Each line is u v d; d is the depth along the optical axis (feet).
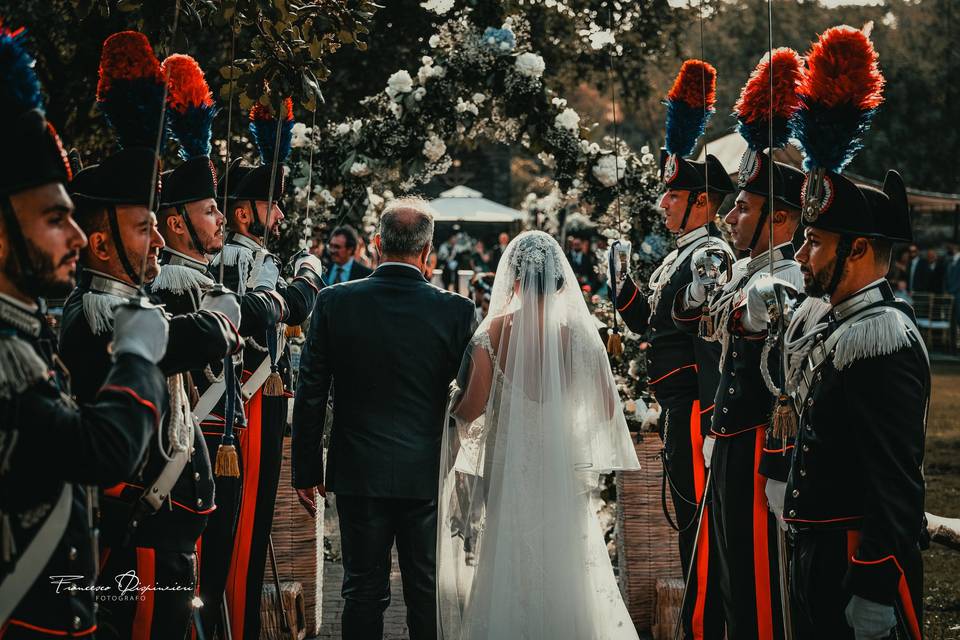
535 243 12.56
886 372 8.79
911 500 8.61
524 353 12.28
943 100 93.40
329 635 16.93
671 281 15.47
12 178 6.95
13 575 7.02
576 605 12.01
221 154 21.31
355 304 12.75
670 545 16.94
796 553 9.77
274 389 14.17
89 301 9.55
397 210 13.15
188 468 10.73
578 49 47.73
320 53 13.43
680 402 15.34
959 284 68.08
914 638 8.91
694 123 15.89
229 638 13.10
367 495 12.42
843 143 9.38
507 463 12.13
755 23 83.51
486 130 21.66
